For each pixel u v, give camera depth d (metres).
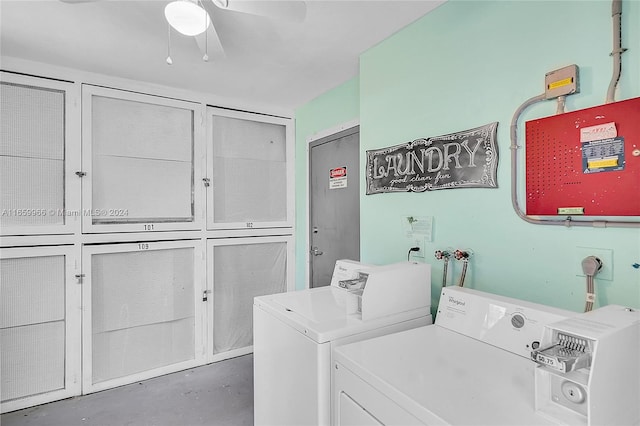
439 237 1.82
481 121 1.61
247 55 2.32
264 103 3.37
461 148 1.69
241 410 2.35
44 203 2.42
